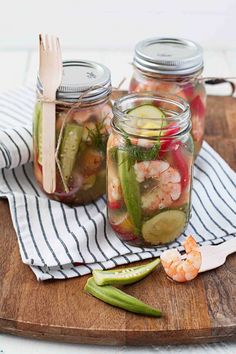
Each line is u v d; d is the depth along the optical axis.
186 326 0.72
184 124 0.79
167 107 0.83
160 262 0.81
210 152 1.01
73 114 0.85
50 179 0.86
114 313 0.74
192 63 0.92
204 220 0.88
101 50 1.50
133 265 0.81
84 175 0.88
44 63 0.85
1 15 1.52
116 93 1.17
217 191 0.93
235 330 0.73
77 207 0.90
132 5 1.54
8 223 0.88
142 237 0.82
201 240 0.84
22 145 0.94
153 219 0.81
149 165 0.78
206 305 0.75
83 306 0.75
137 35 1.57
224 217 0.88
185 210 0.82
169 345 0.73
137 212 0.80
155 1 1.54
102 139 0.87
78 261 0.80
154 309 0.73
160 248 0.83
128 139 0.78
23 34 1.53
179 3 1.54
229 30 1.56
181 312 0.74
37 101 0.86
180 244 0.84
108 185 0.82
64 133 0.85
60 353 0.72
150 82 0.93
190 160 0.81
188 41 0.97
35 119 0.87
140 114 0.82
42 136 0.85
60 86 0.84
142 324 0.73
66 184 0.88
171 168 0.79
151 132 0.77
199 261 0.77
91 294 0.76
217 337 0.73
